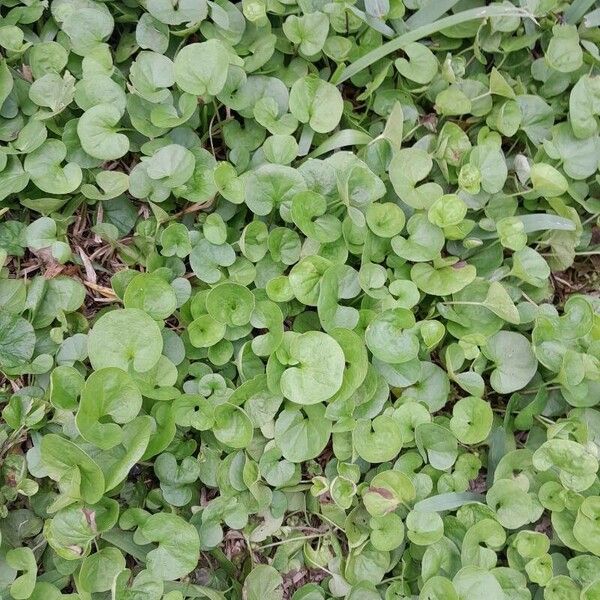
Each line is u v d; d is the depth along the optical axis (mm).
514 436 278
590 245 301
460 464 261
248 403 250
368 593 245
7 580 228
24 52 271
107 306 268
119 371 224
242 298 253
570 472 244
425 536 244
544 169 271
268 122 272
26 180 253
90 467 220
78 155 261
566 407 274
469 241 273
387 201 281
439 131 297
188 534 234
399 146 278
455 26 299
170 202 272
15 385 250
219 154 288
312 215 262
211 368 258
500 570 245
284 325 272
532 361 269
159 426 244
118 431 226
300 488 259
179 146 256
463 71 293
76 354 247
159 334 238
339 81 286
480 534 245
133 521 238
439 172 291
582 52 296
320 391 241
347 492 250
